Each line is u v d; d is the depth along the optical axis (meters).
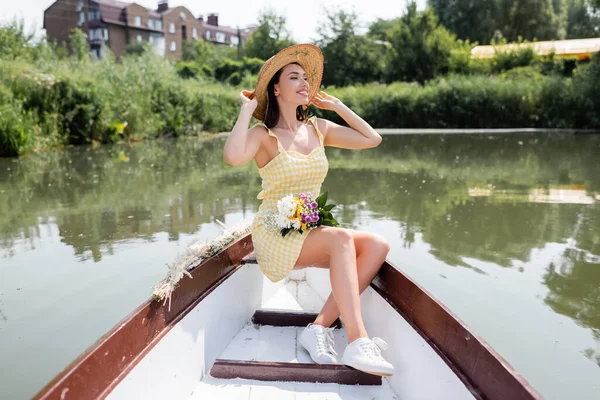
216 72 28.98
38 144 11.27
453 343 1.63
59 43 31.88
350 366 1.94
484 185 7.23
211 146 12.65
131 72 15.09
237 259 2.51
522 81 18.30
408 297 1.97
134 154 10.88
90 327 2.91
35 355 2.62
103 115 12.84
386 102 18.16
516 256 4.12
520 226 5.03
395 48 24.66
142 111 14.30
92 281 3.58
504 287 3.49
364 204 6.02
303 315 2.45
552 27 34.91
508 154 10.66
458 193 6.66
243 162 2.18
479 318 3.03
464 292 3.41
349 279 2.00
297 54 2.31
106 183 7.43
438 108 17.84
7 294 3.36
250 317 2.54
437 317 1.75
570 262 3.99
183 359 1.87
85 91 12.43
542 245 4.42
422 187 7.10
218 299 2.19
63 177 7.97
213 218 5.32
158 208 5.81
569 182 7.41
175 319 1.86
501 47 23.78
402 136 14.88
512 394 1.31
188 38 44.12
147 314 1.70
